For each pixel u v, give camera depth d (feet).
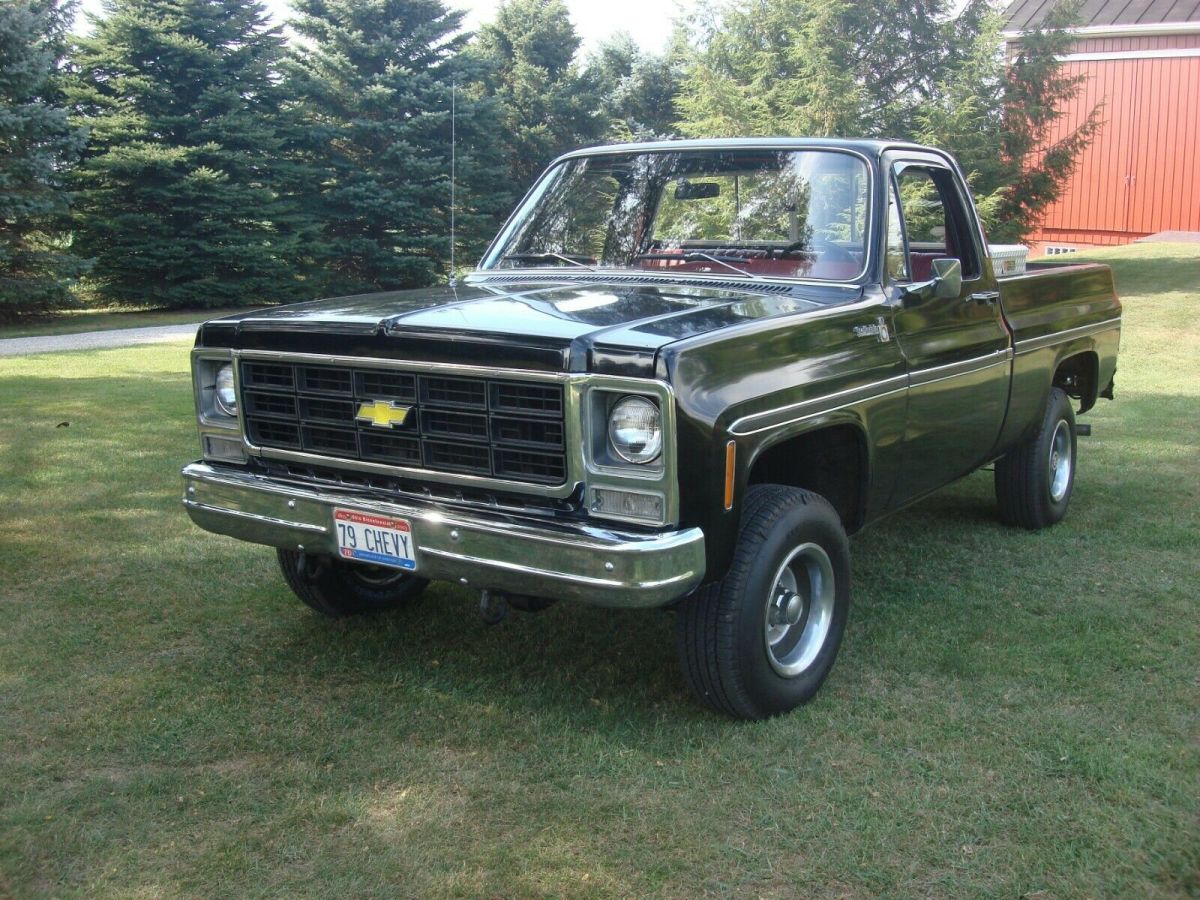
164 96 80.59
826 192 13.55
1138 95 85.40
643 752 10.91
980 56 75.61
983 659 13.16
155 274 82.99
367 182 94.68
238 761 10.80
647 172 14.90
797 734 11.22
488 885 8.74
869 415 12.42
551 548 9.82
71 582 16.11
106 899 8.57
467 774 10.50
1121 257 73.10
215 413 12.84
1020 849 9.16
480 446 10.50
